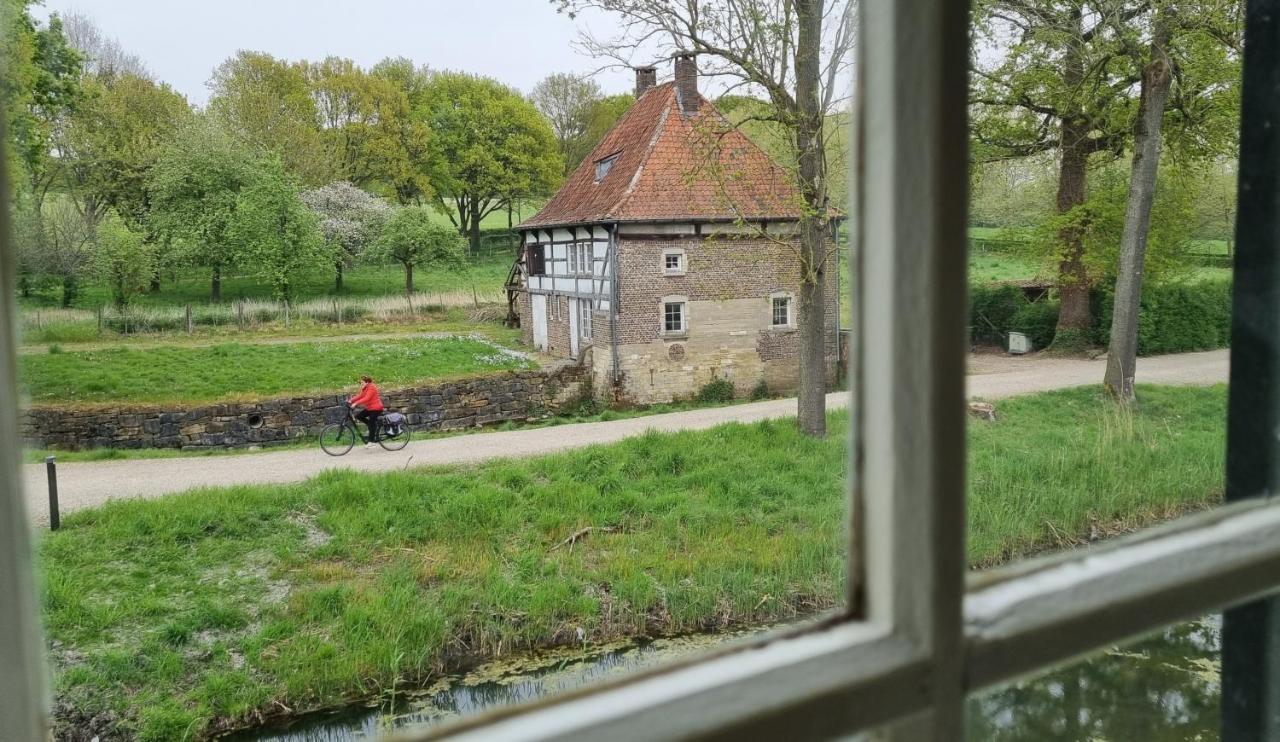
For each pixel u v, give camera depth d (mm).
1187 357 19109
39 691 394
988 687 558
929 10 500
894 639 530
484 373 20328
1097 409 12742
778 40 11180
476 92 46625
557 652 7559
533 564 8898
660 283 20859
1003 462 9695
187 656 7445
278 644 7547
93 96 32250
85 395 19938
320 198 39969
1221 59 12797
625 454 12328
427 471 12602
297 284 36375
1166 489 9172
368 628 7625
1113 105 15344
